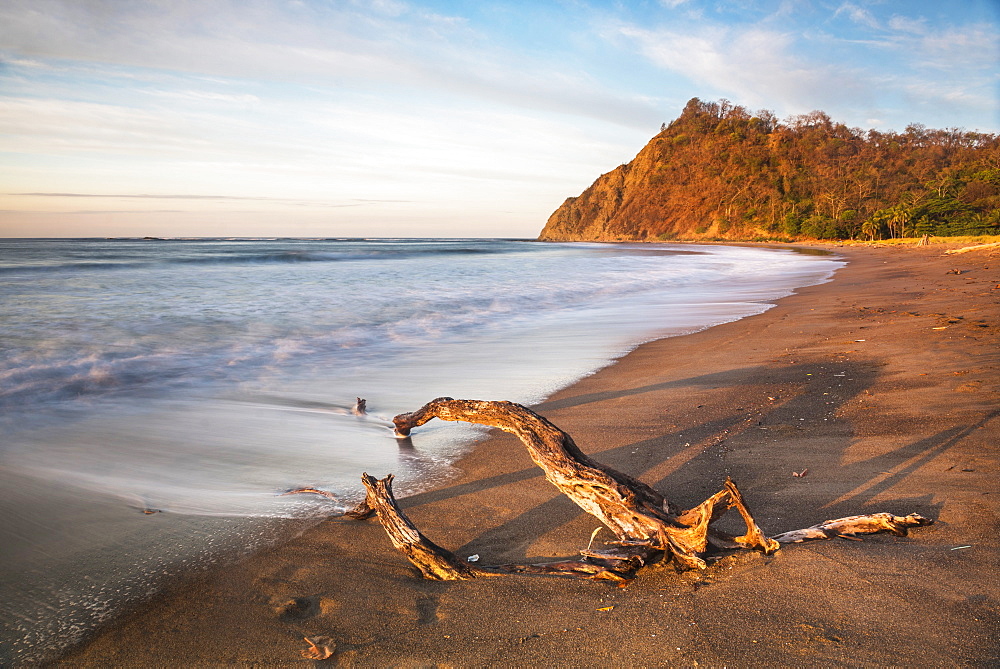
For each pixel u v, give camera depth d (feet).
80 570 9.84
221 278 72.18
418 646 7.39
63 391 21.94
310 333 34.68
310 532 11.19
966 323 28.78
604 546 9.62
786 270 102.06
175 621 8.38
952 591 7.41
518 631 7.52
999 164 381.40
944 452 12.73
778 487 11.90
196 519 11.78
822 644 6.64
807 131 534.78
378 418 19.17
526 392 22.27
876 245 266.57
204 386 23.29
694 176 576.61
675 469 13.65
